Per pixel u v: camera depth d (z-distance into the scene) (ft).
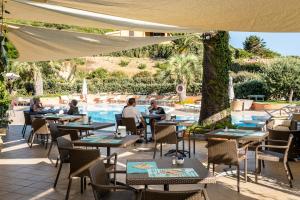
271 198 14.89
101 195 10.80
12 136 33.37
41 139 29.27
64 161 16.53
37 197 15.05
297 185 16.81
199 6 10.37
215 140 15.81
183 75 74.64
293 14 10.44
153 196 7.84
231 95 60.75
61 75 96.07
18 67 76.48
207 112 30.66
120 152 25.39
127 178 9.45
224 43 30.81
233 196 15.14
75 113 32.89
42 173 19.22
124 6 11.46
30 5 13.92
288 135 18.67
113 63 105.29
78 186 16.67
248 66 84.58
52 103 74.43
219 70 30.48
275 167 20.52
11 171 19.71
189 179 9.37
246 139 17.21
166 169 10.47
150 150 26.22
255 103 61.62
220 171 19.52
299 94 65.26
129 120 27.48
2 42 13.29
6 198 14.92
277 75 64.95
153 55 108.27
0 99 23.25
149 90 89.35
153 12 11.84
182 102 67.92
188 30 18.86
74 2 12.07
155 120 29.53
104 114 60.13
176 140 21.97
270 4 9.55
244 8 10.21
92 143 15.33
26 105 71.41
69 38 20.27
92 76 99.40
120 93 90.94
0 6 13.74
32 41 20.99
